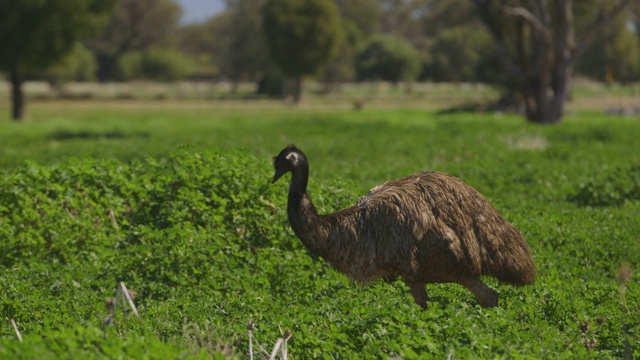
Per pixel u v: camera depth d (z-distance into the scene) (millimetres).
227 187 43000
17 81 198875
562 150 86000
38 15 180125
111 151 100375
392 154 92375
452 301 31656
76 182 45562
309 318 28406
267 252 38781
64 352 20781
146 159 49594
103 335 21719
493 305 30203
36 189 44125
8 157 96312
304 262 37594
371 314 27391
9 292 32906
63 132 148250
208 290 33875
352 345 26109
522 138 95938
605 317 29578
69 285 34625
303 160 30297
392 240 29766
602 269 40219
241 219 41312
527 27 191250
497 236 30328
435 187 30188
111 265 37062
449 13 184250
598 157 81312
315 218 30203
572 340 26453
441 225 29656
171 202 42875
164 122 170875
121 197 44906
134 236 41219
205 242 37594
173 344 22578
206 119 180250
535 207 52656
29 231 41031
